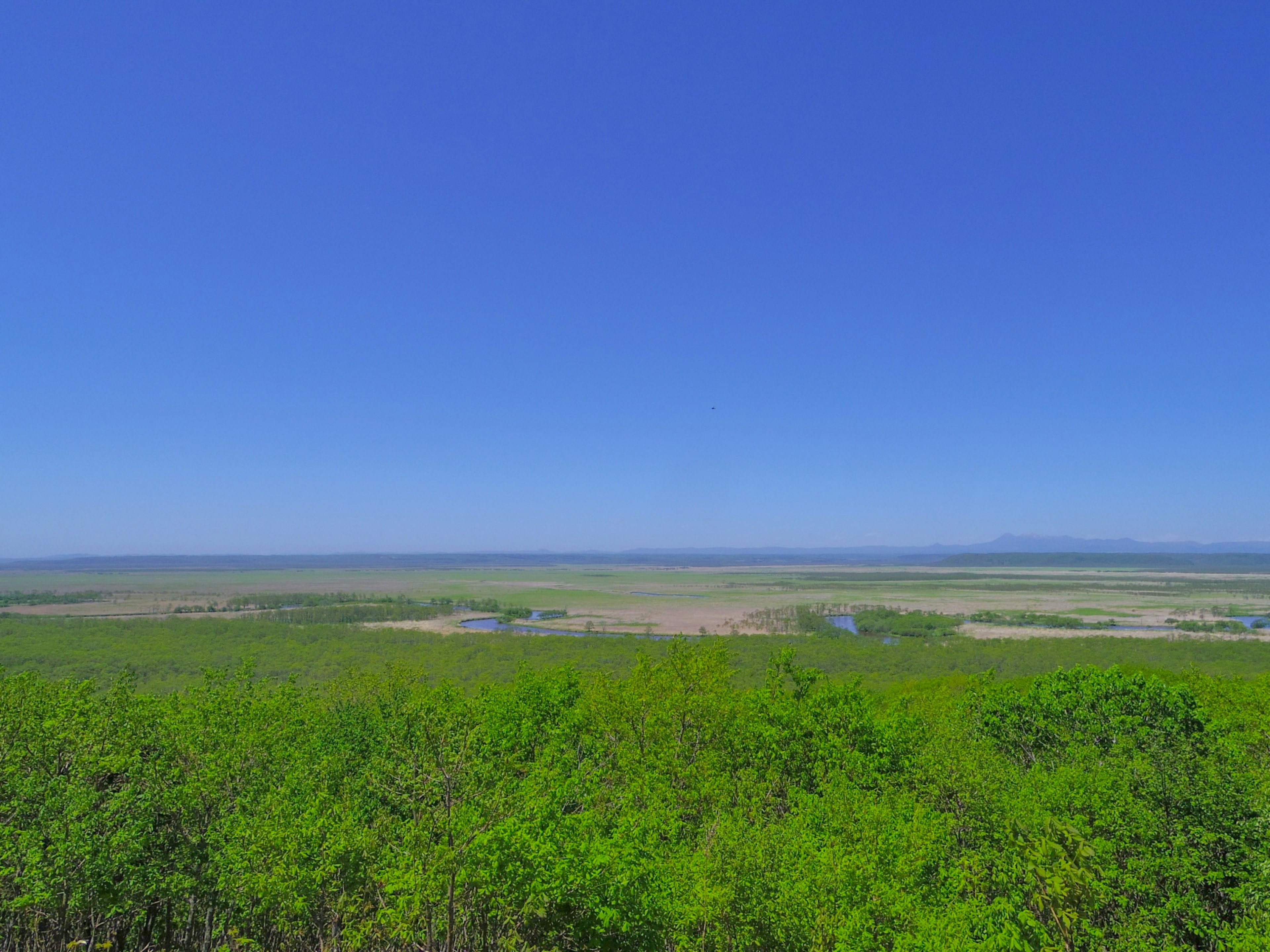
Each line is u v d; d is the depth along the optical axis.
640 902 18.42
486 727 28.48
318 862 18.92
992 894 21.00
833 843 20.14
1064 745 32.12
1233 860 21.41
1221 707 38.88
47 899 17.77
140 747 23.16
